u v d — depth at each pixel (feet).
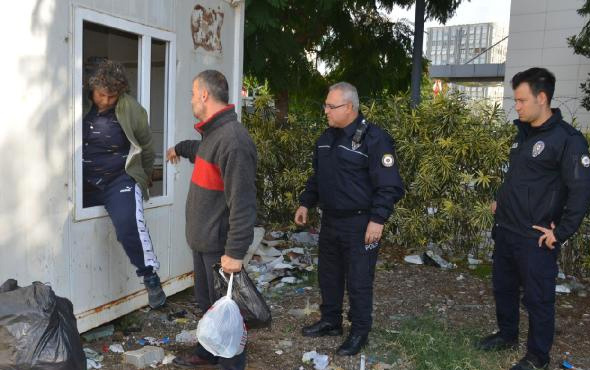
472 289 15.85
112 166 10.66
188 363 10.13
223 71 14.76
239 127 8.63
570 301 15.01
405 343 11.37
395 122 19.29
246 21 19.11
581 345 11.96
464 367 10.34
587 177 9.35
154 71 12.49
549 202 9.82
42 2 9.04
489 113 18.72
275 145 20.94
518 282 10.96
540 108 9.75
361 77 26.61
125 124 10.48
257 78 23.20
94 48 11.60
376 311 13.82
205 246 9.02
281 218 21.91
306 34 24.85
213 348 8.51
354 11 25.77
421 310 13.99
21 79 8.77
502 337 11.32
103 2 10.31
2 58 8.43
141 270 10.94
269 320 8.91
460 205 18.24
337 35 26.30
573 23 41.81
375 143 10.21
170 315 12.79
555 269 10.07
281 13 21.86
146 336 11.62
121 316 12.05
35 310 6.97
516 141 10.47
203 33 13.64
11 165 8.73
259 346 11.34
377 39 26.50
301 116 22.24
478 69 56.65
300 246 19.76
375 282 16.28
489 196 18.11
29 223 9.14
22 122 8.86
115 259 11.33
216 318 8.51
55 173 9.59
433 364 10.29
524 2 43.93
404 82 27.55
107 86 10.07
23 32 8.75
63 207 9.84
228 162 8.38
